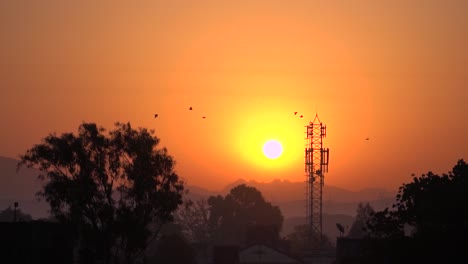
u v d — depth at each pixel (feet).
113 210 308.19
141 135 324.60
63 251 303.48
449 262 213.05
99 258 307.78
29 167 315.99
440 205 220.64
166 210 317.01
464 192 219.41
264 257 351.25
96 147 318.65
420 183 227.61
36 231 276.21
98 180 315.58
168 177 323.98
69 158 313.53
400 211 229.04
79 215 306.55
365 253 250.78
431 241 216.33
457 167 227.81
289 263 351.05
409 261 220.43
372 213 233.55
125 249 314.14
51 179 312.71
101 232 309.01
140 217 315.37
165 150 327.88
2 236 269.64
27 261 269.03
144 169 317.83
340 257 301.63
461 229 214.90
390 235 229.25
